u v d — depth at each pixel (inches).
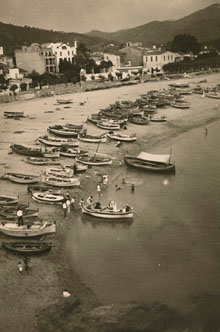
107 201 1706.4
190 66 6668.3
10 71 4995.1
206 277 1164.5
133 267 1220.5
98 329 940.6
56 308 1012.5
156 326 957.2
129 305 1039.0
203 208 1625.2
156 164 2126.0
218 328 959.6
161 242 1365.7
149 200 1722.4
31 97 4387.3
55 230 1409.9
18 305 1016.9
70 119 3248.0
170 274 1183.6
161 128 3120.1
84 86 5022.1
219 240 1364.4
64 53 5816.9
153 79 5826.8
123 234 1424.7
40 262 1218.6
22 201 1616.6
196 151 2514.8
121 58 6820.9
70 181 1795.0
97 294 1088.2
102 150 2434.8
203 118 3545.8
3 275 1135.6
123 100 4160.9
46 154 2191.2
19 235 1338.6
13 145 2324.1
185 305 1043.9
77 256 1277.1
